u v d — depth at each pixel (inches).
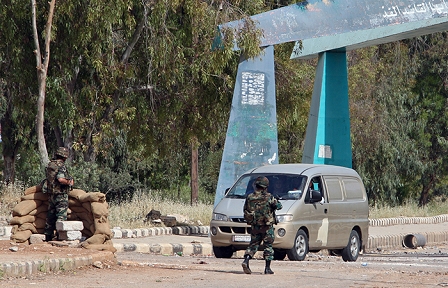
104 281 1181.1
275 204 1366.9
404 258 2176.4
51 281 1150.3
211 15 2699.3
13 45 2591.0
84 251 1441.9
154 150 3161.9
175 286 1146.0
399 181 4707.2
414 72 4963.1
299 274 1391.5
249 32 2527.1
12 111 3622.0
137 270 1354.6
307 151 2731.3
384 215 3683.6
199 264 1584.6
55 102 2605.8
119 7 2476.6
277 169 1931.6
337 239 1927.9
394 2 2469.2
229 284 1190.9
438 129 4985.2
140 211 2760.8
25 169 4138.8
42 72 2368.4
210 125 3095.5
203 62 2723.9
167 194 4247.0
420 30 2506.2
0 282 1100.5
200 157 4918.8
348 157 2672.2
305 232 1822.1
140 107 2918.3
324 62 2711.6
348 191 2009.1
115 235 2158.0
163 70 2647.6
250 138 2541.8
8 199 2635.3
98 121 2795.3
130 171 4468.5
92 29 2519.7
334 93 2701.8
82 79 2829.7
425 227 3425.2
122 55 2748.5
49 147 3909.9
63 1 2472.9
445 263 1867.6
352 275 1401.3
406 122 4815.5
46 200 1589.6
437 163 4992.6
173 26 2753.4
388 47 5019.7
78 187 2701.8
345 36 2657.5
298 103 3344.0
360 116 4352.9
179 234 2453.2
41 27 2618.1
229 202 1854.1
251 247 1366.9
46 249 1446.9
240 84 2561.5
